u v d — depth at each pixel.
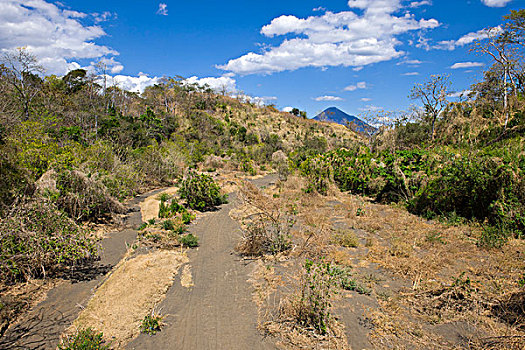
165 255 7.68
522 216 8.09
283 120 69.12
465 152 13.38
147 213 11.91
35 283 6.21
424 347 4.23
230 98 78.44
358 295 5.64
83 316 5.11
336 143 48.28
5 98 18.83
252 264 7.27
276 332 4.70
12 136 11.09
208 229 10.26
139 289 5.97
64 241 6.61
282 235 7.92
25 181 7.70
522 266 6.27
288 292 5.77
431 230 8.85
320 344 4.37
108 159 13.76
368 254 7.38
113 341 4.55
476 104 20.84
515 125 16.17
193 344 4.51
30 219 6.56
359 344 4.34
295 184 17.41
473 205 9.53
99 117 30.45
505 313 4.79
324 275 5.74
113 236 9.28
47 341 4.57
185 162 25.34
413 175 12.53
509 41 19.12
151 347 4.46
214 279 6.59
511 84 19.77
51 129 19.70
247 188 14.80
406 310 5.13
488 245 7.35
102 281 6.46
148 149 19.56
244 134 48.53
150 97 57.78
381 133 23.95
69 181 9.70
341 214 11.30
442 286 5.64
